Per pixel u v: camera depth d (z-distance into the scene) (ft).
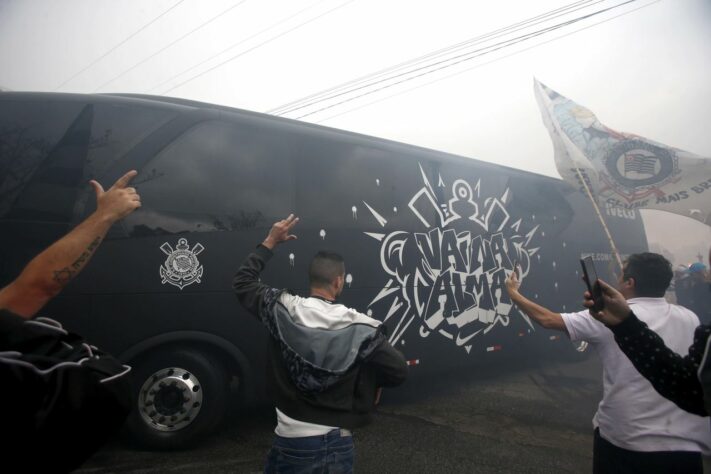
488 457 11.66
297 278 13.14
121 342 10.66
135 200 4.48
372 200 15.25
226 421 13.69
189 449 11.60
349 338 5.62
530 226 20.53
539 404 16.10
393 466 11.04
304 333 5.66
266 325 6.04
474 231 18.17
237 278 6.70
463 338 17.17
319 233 13.79
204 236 11.89
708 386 3.76
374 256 14.96
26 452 2.89
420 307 15.96
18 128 10.77
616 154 12.27
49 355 3.27
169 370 11.44
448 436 12.99
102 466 10.49
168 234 11.43
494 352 18.31
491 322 18.25
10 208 10.14
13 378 2.79
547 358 22.03
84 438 3.18
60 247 3.89
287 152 13.79
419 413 14.94
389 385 6.00
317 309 5.91
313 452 5.53
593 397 17.07
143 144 11.59
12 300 3.66
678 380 4.37
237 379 13.29
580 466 11.28
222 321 11.88
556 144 12.06
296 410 5.52
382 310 14.93
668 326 6.25
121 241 10.90
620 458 6.00
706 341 4.19
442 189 17.40
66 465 3.16
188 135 12.24
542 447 12.37
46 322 3.64
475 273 17.87
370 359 5.72
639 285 6.70
